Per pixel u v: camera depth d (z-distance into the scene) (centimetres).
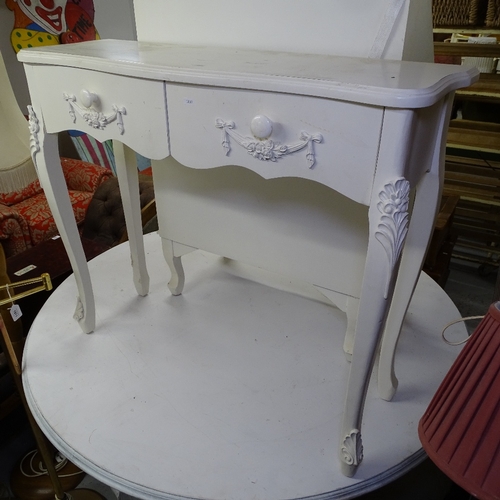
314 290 123
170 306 120
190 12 96
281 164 67
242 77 64
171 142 76
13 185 221
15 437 133
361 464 78
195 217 110
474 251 210
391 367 88
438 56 175
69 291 127
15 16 230
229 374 98
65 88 85
